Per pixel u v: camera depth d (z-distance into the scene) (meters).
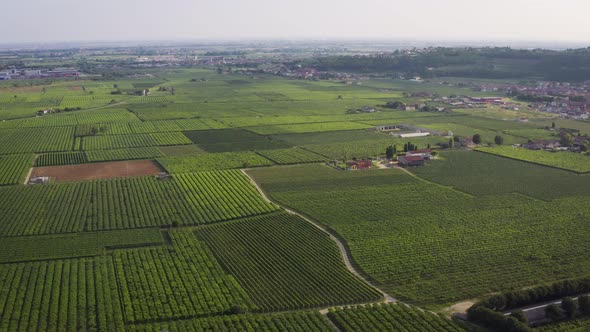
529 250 132.38
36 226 145.88
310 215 157.00
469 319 102.12
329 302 108.44
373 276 119.50
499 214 157.50
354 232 144.00
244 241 138.88
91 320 100.31
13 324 99.50
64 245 134.00
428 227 147.50
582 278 112.19
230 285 114.88
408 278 118.56
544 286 108.62
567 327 99.31
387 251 131.75
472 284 115.69
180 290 112.38
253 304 107.12
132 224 148.25
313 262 126.56
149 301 107.94
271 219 153.88
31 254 128.62
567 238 139.75
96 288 112.50
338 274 120.25
